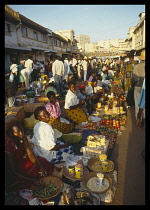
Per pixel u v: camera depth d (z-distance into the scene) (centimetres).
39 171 306
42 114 353
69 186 299
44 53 2469
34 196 273
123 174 343
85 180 309
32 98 716
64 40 3528
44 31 2380
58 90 920
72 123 559
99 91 856
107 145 399
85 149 394
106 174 324
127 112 721
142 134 507
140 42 3331
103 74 1438
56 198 276
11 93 563
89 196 270
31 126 558
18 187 292
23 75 1161
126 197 286
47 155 360
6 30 1554
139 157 397
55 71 895
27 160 306
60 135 463
